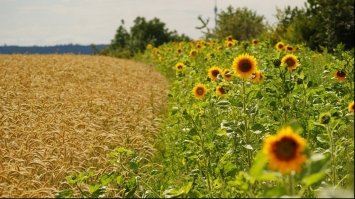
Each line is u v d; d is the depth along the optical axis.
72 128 10.15
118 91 17.05
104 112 12.30
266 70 10.36
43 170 7.61
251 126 6.54
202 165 6.80
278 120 7.72
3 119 10.80
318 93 8.37
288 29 28.70
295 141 3.52
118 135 9.86
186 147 8.01
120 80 21.05
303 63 11.41
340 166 5.61
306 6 28.83
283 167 3.50
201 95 9.00
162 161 8.76
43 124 10.45
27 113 11.70
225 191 5.64
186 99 11.07
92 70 24.92
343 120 6.37
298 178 3.57
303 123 7.28
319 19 28.03
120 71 25.64
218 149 7.00
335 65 9.30
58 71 23.77
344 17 27.44
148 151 9.16
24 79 19.27
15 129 9.85
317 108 7.79
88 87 17.89
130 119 11.95
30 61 29.50
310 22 28.23
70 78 21.09
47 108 12.84
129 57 50.91
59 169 7.31
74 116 11.38
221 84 8.60
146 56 36.06
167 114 13.52
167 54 26.56
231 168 5.99
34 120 10.92
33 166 7.73
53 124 10.46
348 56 9.59
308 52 17.23
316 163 3.54
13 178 6.95
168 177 7.71
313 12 28.64
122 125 11.16
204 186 6.34
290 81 8.05
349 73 7.98
